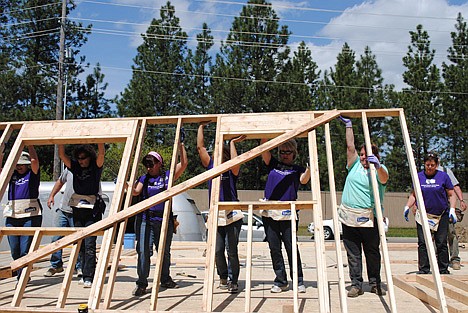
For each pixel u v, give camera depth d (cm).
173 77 3005
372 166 485
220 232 545
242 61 2706
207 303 417
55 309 390
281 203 464
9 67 2708
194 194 2647
